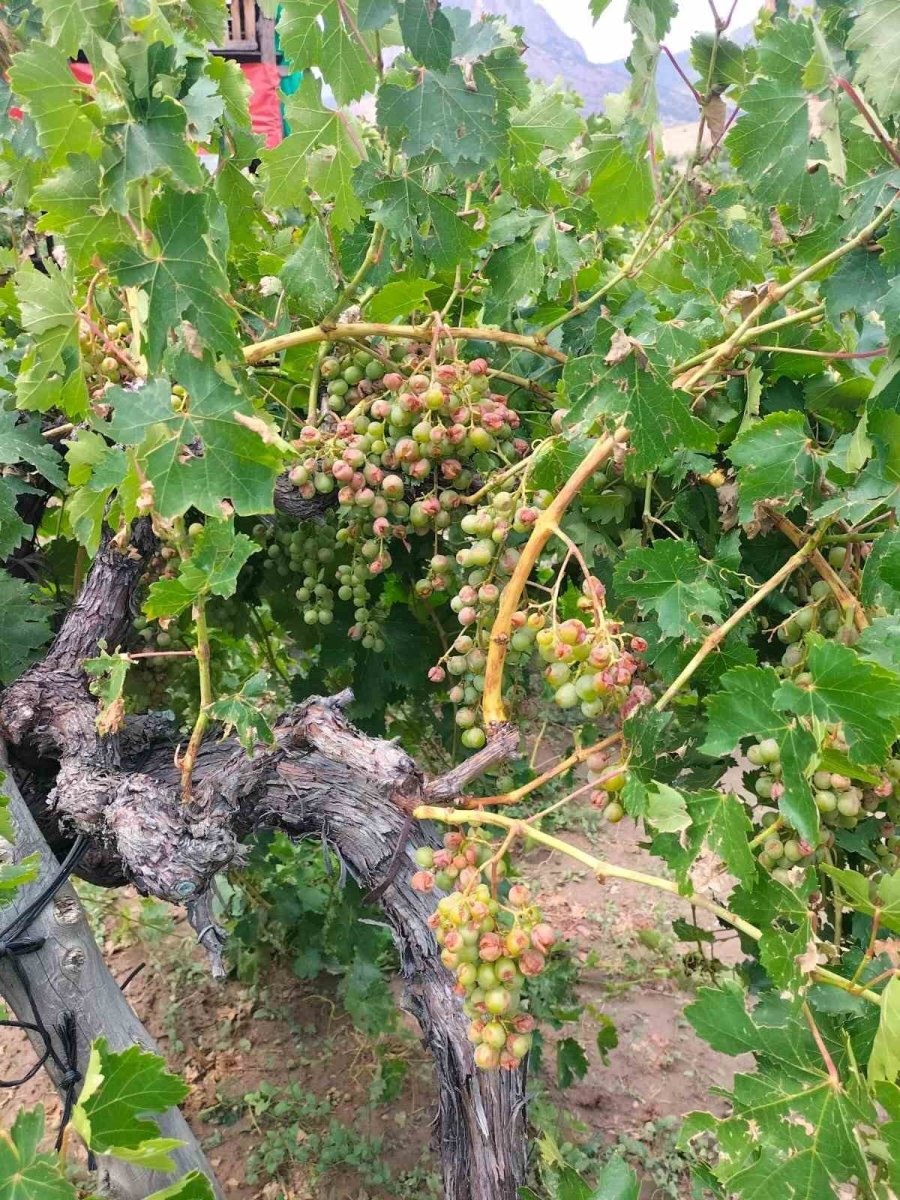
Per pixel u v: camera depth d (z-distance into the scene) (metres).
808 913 1.35
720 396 2.00
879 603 1.57
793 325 1.88
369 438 1.90
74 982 1.69
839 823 1.48
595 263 2.60
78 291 2.03
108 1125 1.18
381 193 1.76
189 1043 3.99
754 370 1.88
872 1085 1.29
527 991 3.52
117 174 1.40
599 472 2.00
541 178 2.13
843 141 1.57
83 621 2.12
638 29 1.62
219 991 4.30
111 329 1.88
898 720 1.28
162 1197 1.16
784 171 1.63
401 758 1.74
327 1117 3.62
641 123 1.78
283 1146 3.45
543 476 1.82
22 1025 1.66
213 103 1.56
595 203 2.02
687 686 1.93
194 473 1.50
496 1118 1.77
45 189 1.40
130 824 1.77
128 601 2.17
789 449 1.66
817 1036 1.33
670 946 4.49
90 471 1.63
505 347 2.43
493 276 2.14
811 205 1.64
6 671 2.12
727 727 1.31
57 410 2.36
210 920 1.79
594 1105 3.65
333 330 1.93
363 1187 3.31
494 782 3.40
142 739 2.18
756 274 2.20
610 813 1.46
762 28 2.08
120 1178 1.54
